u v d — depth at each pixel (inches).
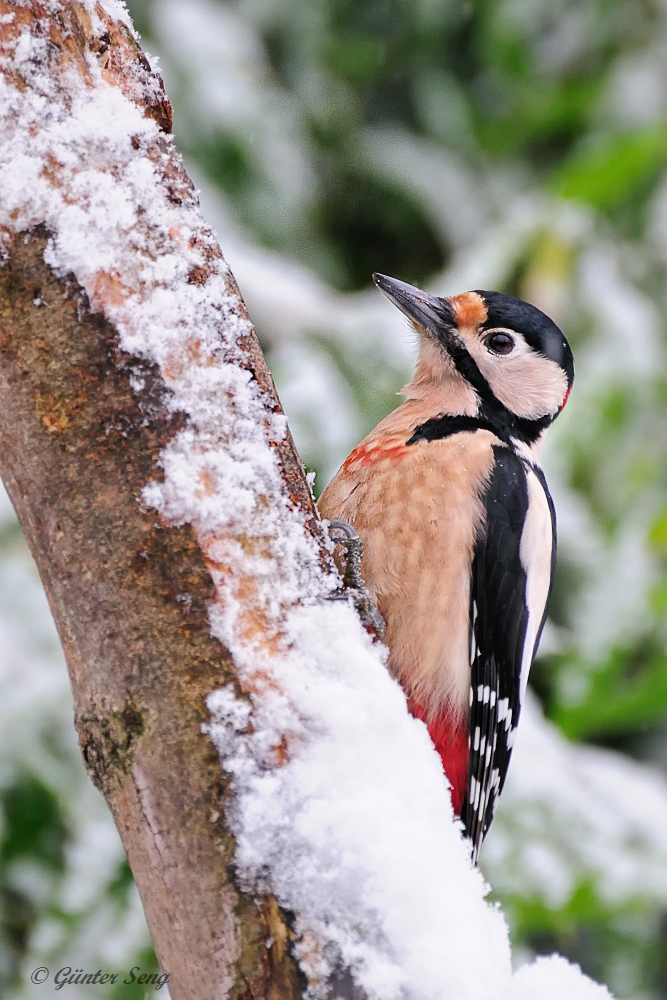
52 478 155.2
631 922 369.4
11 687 309.1
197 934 148.9
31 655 314.2
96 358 154.6
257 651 153.3
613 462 397.1
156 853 151.0
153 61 164.9
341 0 435.2
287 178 404.8
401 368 345.4
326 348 348.2
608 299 404.5
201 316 159.3
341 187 438.9
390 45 442.9
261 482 159.6
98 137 156.4
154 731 150.7
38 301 154.7
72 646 156.6
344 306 364.5
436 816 154.6
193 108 388.5
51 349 154.9
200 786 148.8
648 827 333.7
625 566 379.6
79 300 154.6
